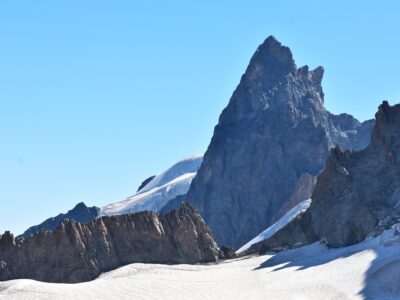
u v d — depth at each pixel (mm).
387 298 155250
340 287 168625
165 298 172500
